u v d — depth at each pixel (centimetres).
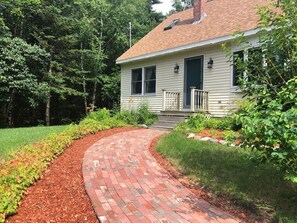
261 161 304
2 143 668
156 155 541
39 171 408
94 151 566
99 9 2083
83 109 2180
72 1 1811
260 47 358
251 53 372
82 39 1955
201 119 886
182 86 1136
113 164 477
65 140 596
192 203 333
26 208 321
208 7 1345
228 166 441
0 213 289
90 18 1967
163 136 718
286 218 285
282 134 251
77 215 307
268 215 298
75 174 428
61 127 1073
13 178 361
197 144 587
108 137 734
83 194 358
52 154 495
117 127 962
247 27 883
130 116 1167
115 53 2277
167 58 1202
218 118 971
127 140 693
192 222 286
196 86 1083
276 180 376
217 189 361
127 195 351
